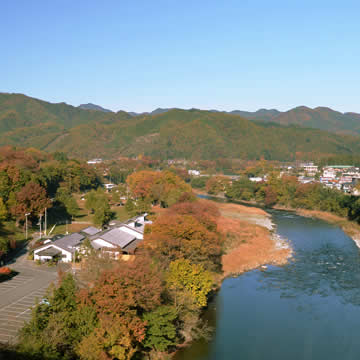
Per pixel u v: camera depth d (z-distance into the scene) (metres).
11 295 56.97
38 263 74.50
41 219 114.19
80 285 52.69
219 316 59.03
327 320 58.22
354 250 100.12
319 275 79.31
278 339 52.00
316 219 150.62
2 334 43.53
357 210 140.12
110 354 37.72
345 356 47.91
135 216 121.81
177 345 49.38
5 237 87.75
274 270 82.69
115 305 39.81
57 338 35.81
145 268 46.22
